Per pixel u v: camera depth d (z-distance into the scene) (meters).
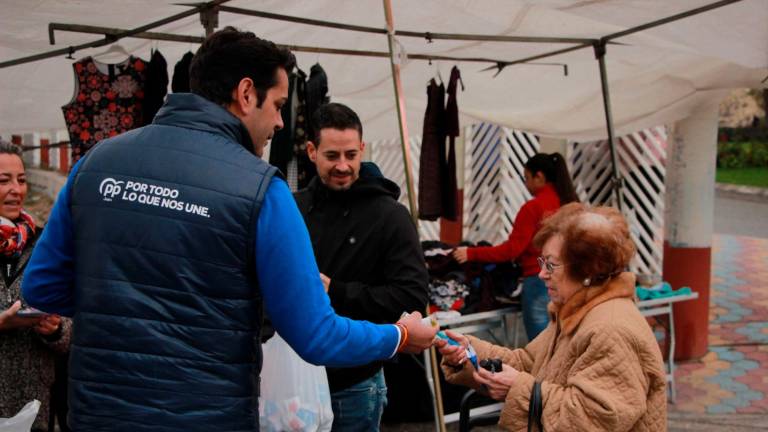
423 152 4.36
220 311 1.71
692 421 5.26
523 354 2.90
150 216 1.71
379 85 5.77
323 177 2.93
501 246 5.15
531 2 3.75
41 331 2.87
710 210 6.40
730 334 7.05
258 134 1.91
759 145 22.12
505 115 6.61
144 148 1.77
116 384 1.69
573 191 5.27
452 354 2.71
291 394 2.62
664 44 4.62
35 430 2.98
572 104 6.54
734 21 3.94
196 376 1.69
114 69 3.49
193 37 3.83
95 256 1.73
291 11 3.86
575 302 2.52
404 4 3.93
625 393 2.31
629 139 7.35
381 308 2.80
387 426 5.11
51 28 3.51
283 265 1.73
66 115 3.46
